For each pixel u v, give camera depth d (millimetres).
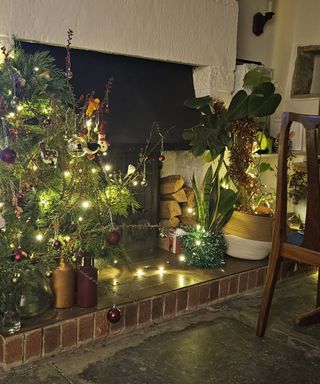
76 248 2010
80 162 2014
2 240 1870
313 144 1855
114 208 2162
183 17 2795
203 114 2979
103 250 2119
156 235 2930
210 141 2732
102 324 2027
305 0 3566
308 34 3570
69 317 1926
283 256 2074
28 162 1880
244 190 2951
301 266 3008
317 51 3588
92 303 2029
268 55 3613
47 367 1811
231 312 2414
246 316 2369
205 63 2969
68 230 2061
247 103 2723
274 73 3658
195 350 1999
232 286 2582
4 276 1814
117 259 2365
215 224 2850
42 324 1853
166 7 2701
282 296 2674
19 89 1867
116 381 1740
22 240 1932
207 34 2947
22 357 1802
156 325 2223
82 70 2502
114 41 2502
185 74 3047
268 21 3561
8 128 1850
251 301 2574
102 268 2383
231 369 1860
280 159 2033
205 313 2393
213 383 1757
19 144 1863
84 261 2041
